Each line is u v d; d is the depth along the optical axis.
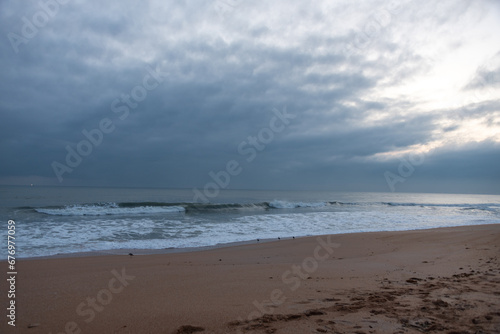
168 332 3.34
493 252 8.94
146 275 6.59
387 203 48.09
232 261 8.84
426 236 13.27
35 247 10.60
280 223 18.77
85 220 17.55
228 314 3.89
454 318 3.52
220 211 26.52
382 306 4.08
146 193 61.06
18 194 46.19
